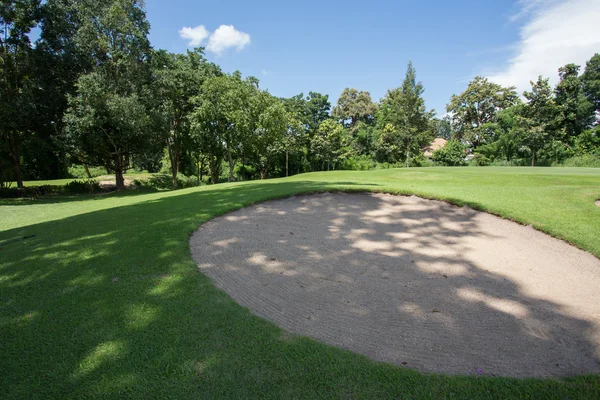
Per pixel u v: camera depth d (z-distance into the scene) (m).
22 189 20.52
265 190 9.42
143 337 2.57
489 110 43.66
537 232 5.46
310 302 3.31
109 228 5.82
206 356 2.33
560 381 2.16
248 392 1.99
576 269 4.19
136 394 1.99
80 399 1.97
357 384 2.07
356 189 8.84
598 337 2.77
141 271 3.86
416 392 2.02
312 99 47.53
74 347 2.46
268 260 4.43
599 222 5.54
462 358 2.46
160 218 6.41
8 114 18.55
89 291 3.38
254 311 3.08
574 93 37.69
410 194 8.26
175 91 25.64
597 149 31.64
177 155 31.11
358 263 4.38
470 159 43.34
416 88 43.72
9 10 19.02
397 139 43.00
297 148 39.75
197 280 3.63
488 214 6.50
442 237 5.47
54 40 20.94
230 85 26.12
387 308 3.22
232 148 29.92
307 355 2.36
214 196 9.08
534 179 12.52
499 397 2.00
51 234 5.74
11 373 2.20
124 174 36.50
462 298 3.46
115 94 19.95
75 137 19.44
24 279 3.73
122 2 21.39
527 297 3.49
